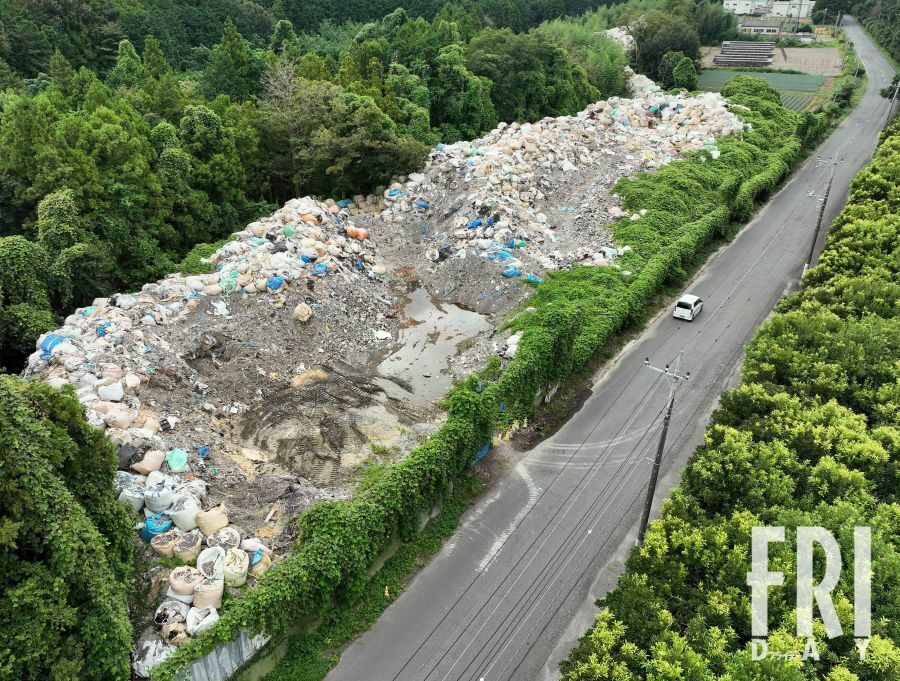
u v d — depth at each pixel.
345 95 47.16
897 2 112.62
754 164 54.97
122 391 24.11
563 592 21.28
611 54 88.81
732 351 33.91
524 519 23.91
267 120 45.78
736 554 17.48
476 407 24.09
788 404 22.83
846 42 113.88
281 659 18.94
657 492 25.12
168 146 39.38
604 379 31.83
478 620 20.33
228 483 22.91
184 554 19.36
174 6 79.94
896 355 25.39
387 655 19.25
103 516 17.72
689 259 41.50
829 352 25.45
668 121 62.59
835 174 58.34
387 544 21.84
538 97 70.38
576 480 25.70
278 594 18.08
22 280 29.19
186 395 26.28
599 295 34.72
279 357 29.88
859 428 21.78
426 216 44.12
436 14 97.25
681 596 17.27
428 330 34.44
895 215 36.34
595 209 44.62
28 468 15.73
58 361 25.31
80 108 45.62
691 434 28.14
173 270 35.62
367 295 35.19
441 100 60.31
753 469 20.16
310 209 39.00
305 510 21.27
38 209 31.81
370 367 31.20
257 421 26.67
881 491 20.48
